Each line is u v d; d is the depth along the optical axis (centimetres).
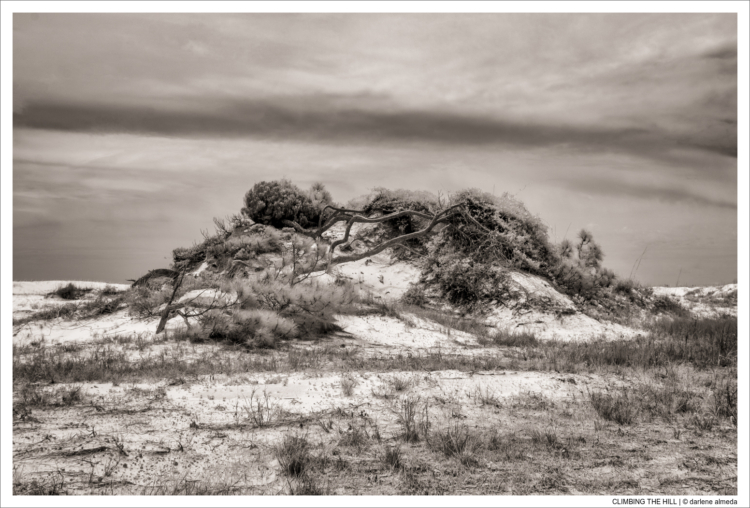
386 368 1062
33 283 2698
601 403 810
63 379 909
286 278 1652
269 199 2442
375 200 2512
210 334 1322
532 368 1095
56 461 564
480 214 2239
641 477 561
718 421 762
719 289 3033
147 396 812
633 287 2358
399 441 651
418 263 2316
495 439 648
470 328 1780
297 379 936
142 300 1619
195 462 575
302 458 570
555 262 2223
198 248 2212
